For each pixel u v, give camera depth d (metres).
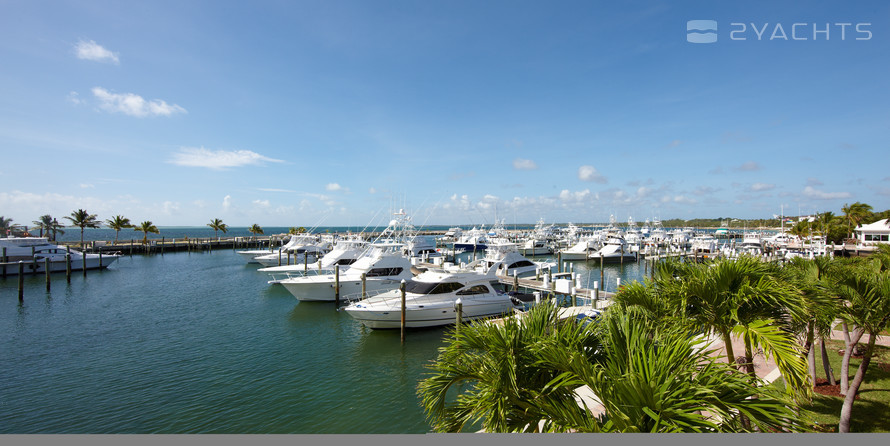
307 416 11.57
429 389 5.11
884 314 6.74
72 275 39.44
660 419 3.15
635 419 3.31
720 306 5.41
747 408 3.26
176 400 12.40
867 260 11.18
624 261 53.38
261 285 33.47
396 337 18.73
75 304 25.94
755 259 5.69
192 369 14.88
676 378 3.41
